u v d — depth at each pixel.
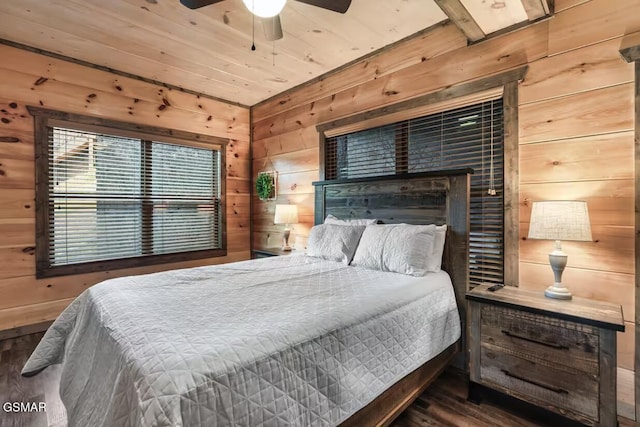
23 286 2.97
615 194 1.87
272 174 4.27
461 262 2.31
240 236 4.57
